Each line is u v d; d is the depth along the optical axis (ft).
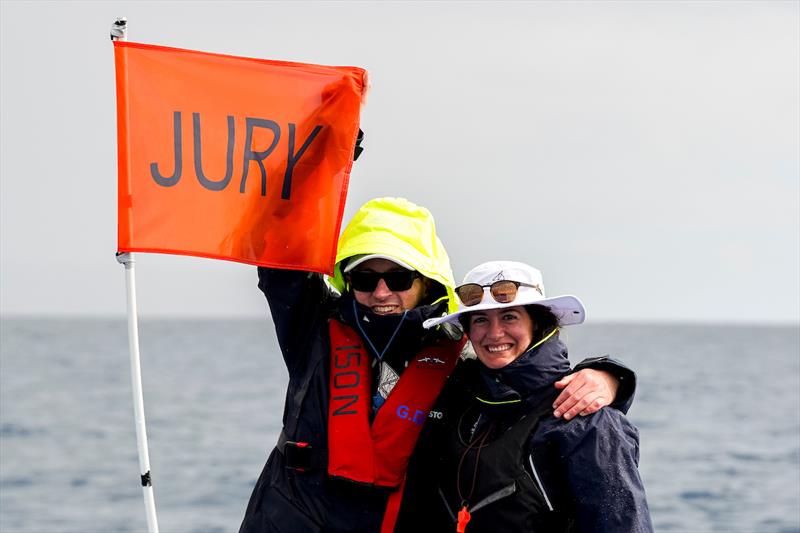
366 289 20.07
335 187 20.40
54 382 202.80
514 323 18.19
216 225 19.90
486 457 17.67
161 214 19.62
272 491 19.66
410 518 19.22
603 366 17.83
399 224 20.33
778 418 146.20
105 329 603.67
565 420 17.30
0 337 455.63
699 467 104.42
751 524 79.25
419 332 20.13
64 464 105.19
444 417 19.44
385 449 19.27
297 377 20.39
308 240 20.24
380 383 20.12
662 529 77.97
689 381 213.05
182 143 19.85
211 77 20.13
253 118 20.27
